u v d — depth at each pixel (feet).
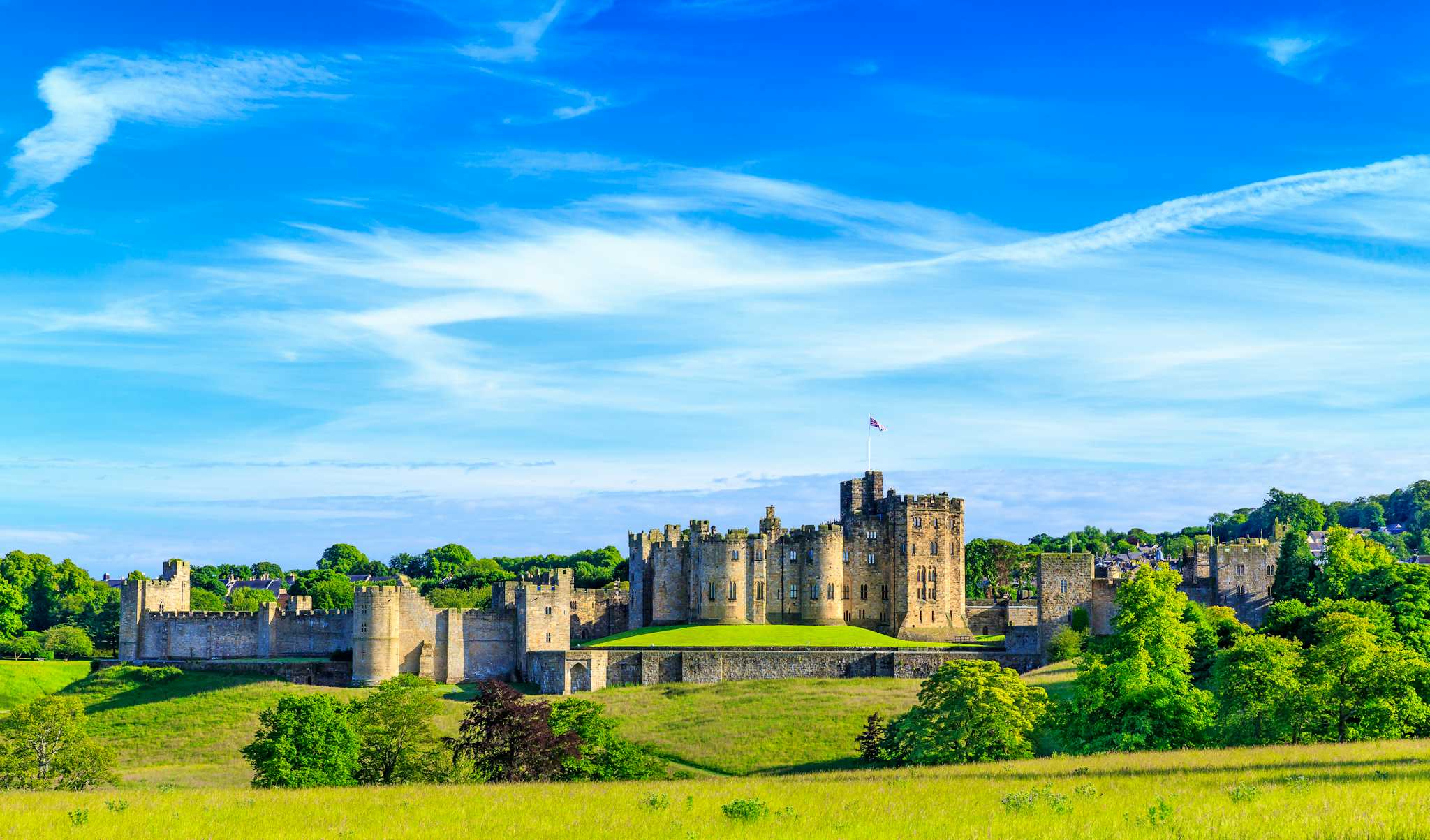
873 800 234.58
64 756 383.86
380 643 615.57
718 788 263.08
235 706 558.15
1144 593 395.75
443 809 237.25
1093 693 378.53
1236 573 637.71
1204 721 367.66
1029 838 188.65
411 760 387.75
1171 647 381.19
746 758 477.36
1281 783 234.58
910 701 540.11
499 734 364.38
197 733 526.98
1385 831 176.55
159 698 580.30
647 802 237.25
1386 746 296.30
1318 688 348.18
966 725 378.32
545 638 642.22
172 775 460.55
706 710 544.62
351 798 256.52
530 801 246.06
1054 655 585.63
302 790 281.33
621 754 395.55
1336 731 348.79
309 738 367.66
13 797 265.13
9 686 603.26
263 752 365.40
